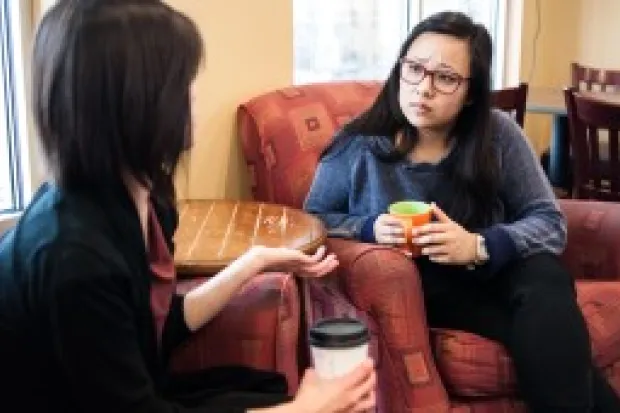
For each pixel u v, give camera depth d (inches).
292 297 60.9
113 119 42.9
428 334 71.0
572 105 117.6
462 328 73.6
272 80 100.8
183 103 44.7
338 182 78.9
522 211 76.9
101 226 43.8
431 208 70.6
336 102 95.5
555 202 77.2
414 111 73.2
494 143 76.1
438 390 69.0
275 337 59.8
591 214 85.5
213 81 92.5
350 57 129.6
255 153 92.3
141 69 42.6
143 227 50.5
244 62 96.3
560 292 69.2
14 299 42.7
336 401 49.7
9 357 43.5
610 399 68.9
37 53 43.8
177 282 63.7
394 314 67.6
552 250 74.1
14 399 44.3
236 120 96.0
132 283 44.6
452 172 75.5
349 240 73.4
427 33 73.2
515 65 164.6
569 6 177.9
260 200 93.3
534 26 169.3
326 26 124.3
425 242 69.3
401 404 68.9
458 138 75.8
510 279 72.4
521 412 71.4
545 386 64.8
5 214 78.7
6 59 77.9
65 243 41.9
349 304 72.1
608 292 76.3
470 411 70.4
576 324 66.7
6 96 78.6
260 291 60.4
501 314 72.0
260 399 53.1
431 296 74.7
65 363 42.6
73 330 41.8
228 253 66.1
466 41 72.6
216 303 58.6
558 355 65.1
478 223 76.5
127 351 43.6
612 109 110.3
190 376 57.7
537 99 145.1
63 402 44.8
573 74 160.1
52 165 44.2
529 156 77.5
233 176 97.1
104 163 43.6
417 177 75.9
